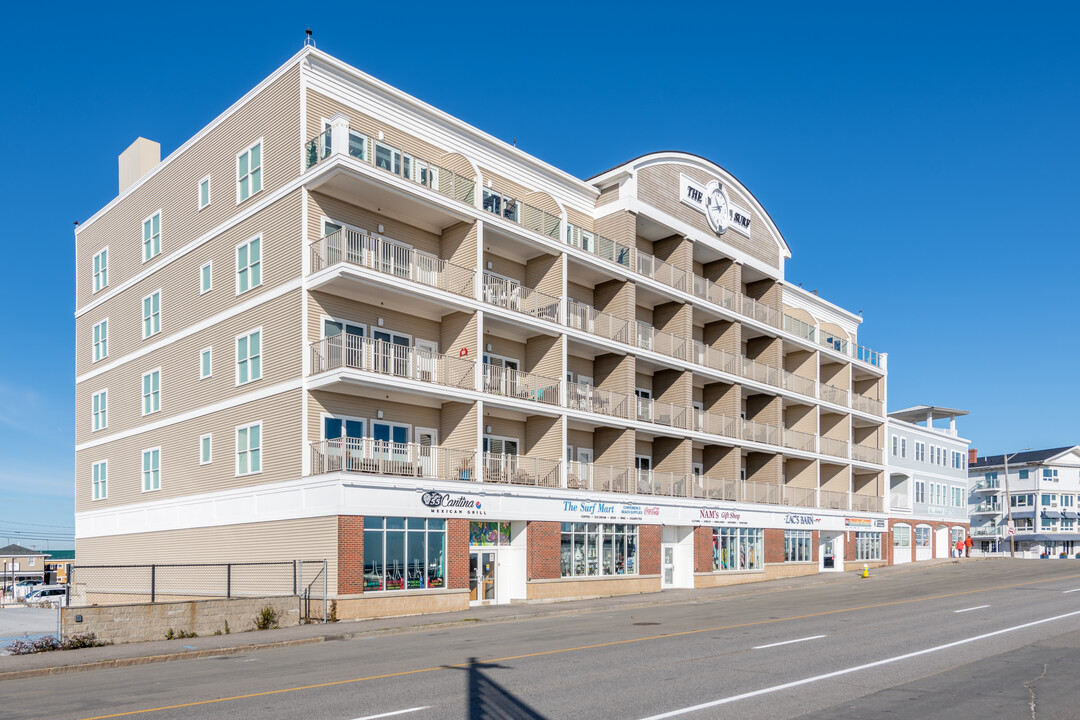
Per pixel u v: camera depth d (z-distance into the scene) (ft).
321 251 97.40
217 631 76.74
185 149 121.49
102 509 131.85
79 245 146.51
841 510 176.55
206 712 39.75
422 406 108.17
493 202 116.26
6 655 63.16
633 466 128.06
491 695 42.34
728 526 144.87
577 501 117.50
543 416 119.34
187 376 116.06
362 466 95.86
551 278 122.42
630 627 76.33
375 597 90.63
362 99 106.11
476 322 108.37
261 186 105.70
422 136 112.27
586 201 137.80
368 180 97.60
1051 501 340.80
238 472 104.27
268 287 102.89
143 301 127.85
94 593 131.54
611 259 132.05
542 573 111.55
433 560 97.86
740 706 39.19
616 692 42.75
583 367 132.77
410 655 59.72
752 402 165.48
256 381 103.24
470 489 102.83
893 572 166.61
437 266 110.63
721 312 151.02
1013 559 211.61
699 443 147.64
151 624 72.38
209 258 114.21
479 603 106.01
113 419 132.36
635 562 126.31
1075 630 67.46
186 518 112.37
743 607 97.66
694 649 58.85
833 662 52.19
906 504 206.18
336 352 97.66
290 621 82.79
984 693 42.19
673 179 145.69
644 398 142.92
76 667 58.75
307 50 100.73
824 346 181.57
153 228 127.24
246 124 109.81
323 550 89.86
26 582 256.93
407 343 107.86
